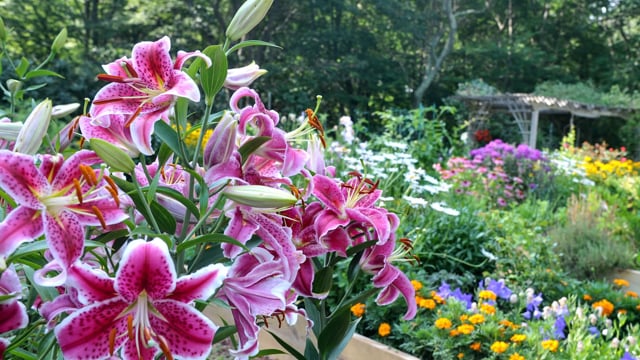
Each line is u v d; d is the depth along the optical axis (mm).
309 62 19844
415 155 7973
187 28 18141
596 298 4691
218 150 1144
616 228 7121
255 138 1170
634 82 23969
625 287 5301
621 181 9836
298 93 18984
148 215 1164
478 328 3430
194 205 1149
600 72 24953
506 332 3432
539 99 16984
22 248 991
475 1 23641
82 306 1036
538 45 25438
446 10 21578
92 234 1335
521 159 8938
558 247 5828
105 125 1162
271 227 1195
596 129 21266
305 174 1327
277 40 19703
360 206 1450
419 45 21734
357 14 20188
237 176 1159
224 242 1138
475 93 18281
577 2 25016
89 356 947
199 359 969
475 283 4695
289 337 3852
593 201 7594
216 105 14805
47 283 940
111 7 17656
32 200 957
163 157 1258
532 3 25188
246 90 1268
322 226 1343
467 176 7617
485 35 25719
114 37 17609
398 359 3414
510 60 23281
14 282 1052
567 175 9203
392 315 3820
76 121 1250
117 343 963
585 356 3162
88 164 1059
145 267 951
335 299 3988
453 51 23234
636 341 3338
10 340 1183
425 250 4590
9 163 940
